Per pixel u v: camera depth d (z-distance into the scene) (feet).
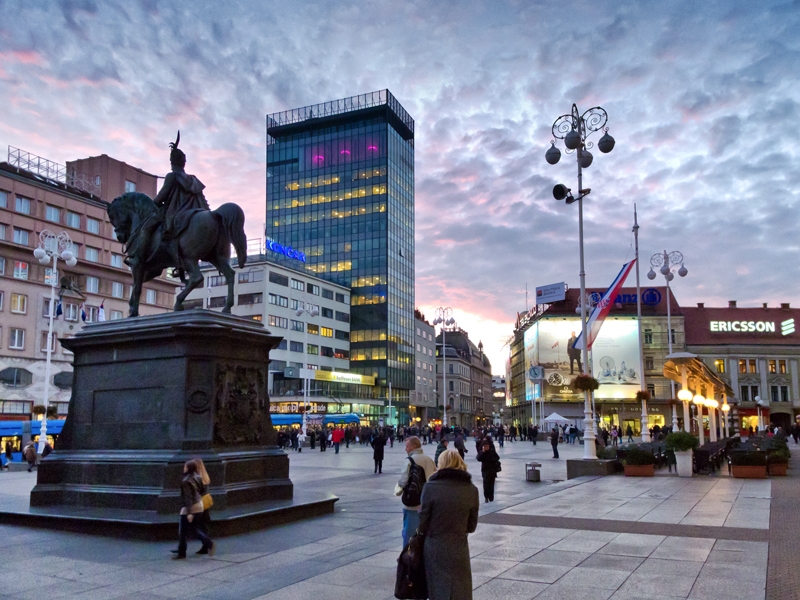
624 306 322.55
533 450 166.71
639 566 29.84
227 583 26.91
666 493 59.47
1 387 188.55
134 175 249.75
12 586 26.61
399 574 18.75
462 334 529.45
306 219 393.09
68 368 207.62
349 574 28.30
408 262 402.52
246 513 38.34
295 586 26.37
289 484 45.37
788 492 59.93
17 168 207.31
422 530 18.65
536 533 38.40
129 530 35.63
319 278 342.44
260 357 45.96
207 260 46.88
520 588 26.11
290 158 401.90
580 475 80.02
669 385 310.86
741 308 334.44
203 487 32.07
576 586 26.40
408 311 396.78
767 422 314.55
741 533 38.32
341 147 390.83
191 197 46.73
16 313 194.90
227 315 43.88
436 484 18.83
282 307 308.40
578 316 316.60
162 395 41.57
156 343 42.34
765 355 318.24
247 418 43.65
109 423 43.39
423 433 244.42
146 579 27.58
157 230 46.70
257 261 299.38
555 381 314.35
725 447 99.71
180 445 39.99
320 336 340.18
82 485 42.11
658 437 137.39
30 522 39.01
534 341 331.98
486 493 54.95
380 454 92.12
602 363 313.53
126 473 40.45
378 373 361.92
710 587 26.25
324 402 309.42
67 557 31.48
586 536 37.37
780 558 31.48
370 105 404.16
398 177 396.57
